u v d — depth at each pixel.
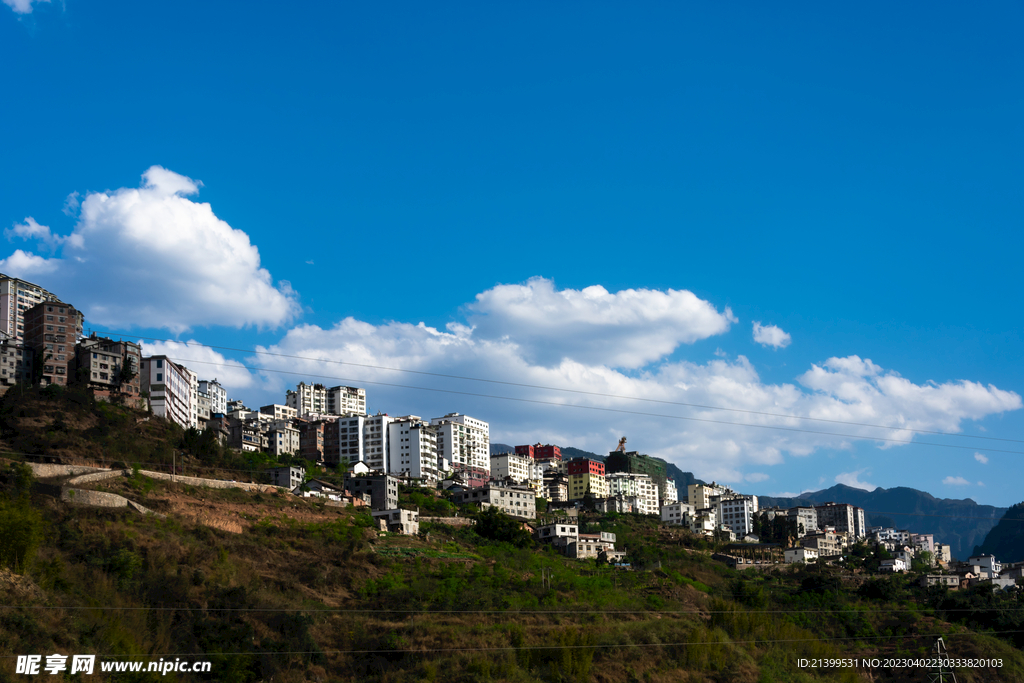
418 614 114.06
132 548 107.38
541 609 124.50
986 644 149.38
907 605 169.12
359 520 152.12
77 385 189.50
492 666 101.88
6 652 75.94
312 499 161.50
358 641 104.12
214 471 175.25
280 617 102.56
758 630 135.12
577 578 144.38
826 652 135.25
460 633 109.06
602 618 126.19
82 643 82.25
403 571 130.12
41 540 95.31
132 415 185.62
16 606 82.81
